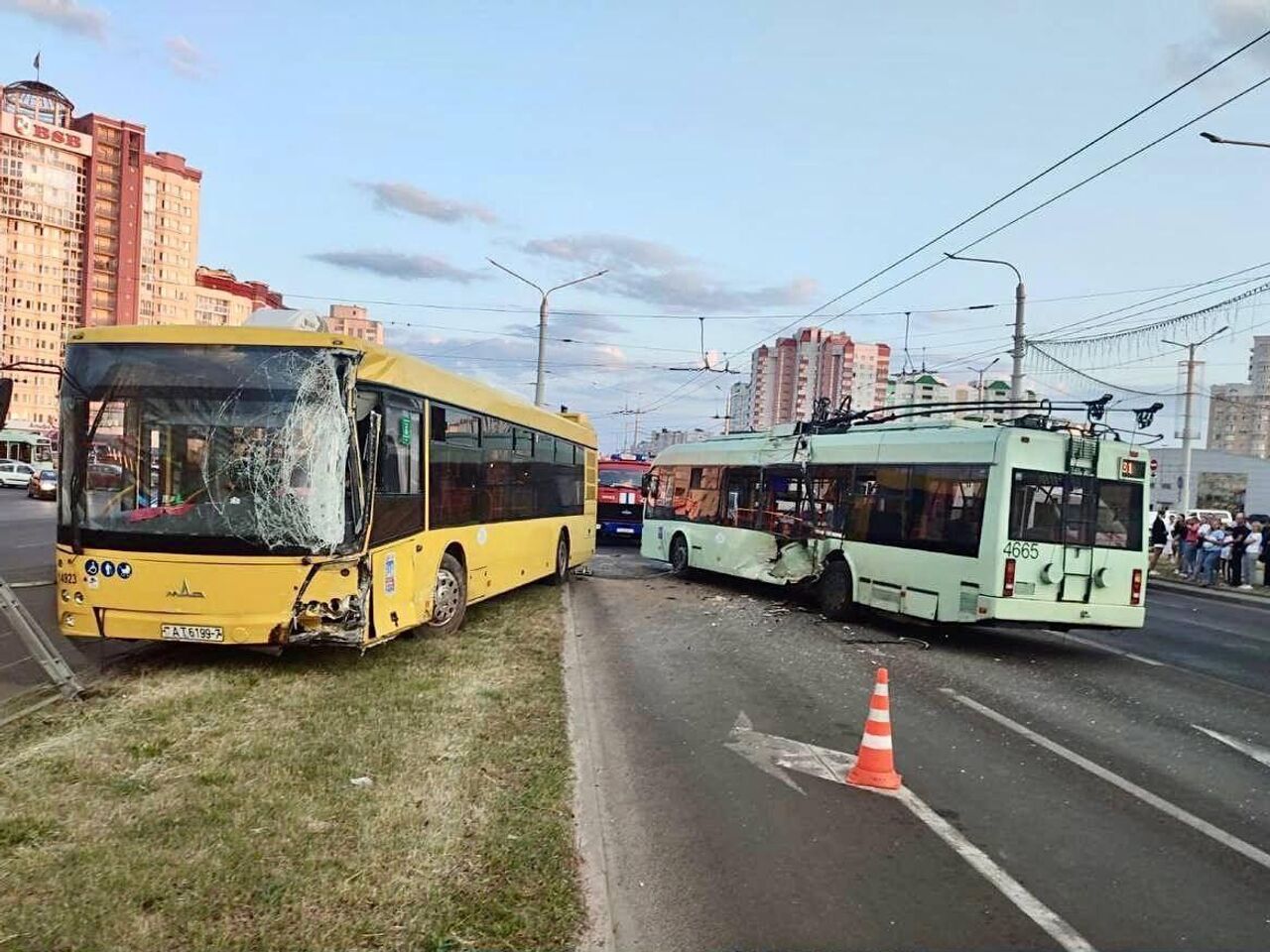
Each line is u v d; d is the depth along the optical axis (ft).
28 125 215.51
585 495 61.41
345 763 18.69
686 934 13.35
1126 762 23.03
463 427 35.63
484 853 14.88
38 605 38.19
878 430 45.19
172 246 240.73
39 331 222.07
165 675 25.72
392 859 14.38
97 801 16.05
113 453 25.70
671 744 23.20
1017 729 25.95
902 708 27.96
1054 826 18.26
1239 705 30.22
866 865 16.06
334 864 14.06
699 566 61.57
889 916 14.10
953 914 14.24
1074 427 39.88
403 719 22.13
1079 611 37.70
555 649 32.73
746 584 61.52
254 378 25.64
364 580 26.08
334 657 28.81
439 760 19.36
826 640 40.22
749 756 22.34
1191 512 114.11
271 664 27.45
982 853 16.75
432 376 32.09
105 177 228.84
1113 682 33.53
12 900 12.43
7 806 15.64
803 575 48.98
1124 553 38.63
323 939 11.94
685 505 64.59
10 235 215.51
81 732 20.06
